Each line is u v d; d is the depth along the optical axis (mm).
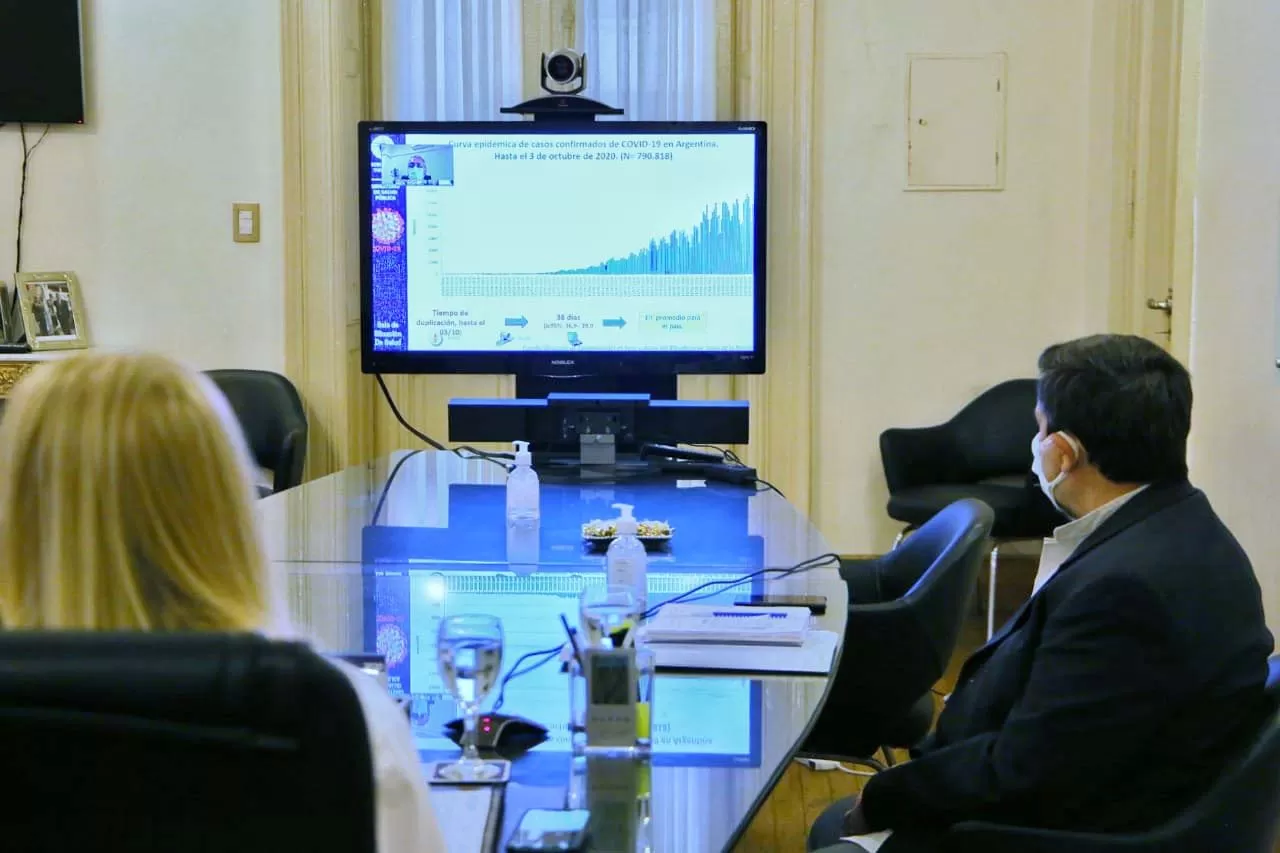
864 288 4910
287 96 4688
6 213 4785
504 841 1232
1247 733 1564
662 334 3746
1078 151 4848
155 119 4762
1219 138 3281
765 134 3668
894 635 2383
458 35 4840
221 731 827
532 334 3744
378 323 3729
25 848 850
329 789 844
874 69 4828
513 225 3697
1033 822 1623
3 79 4664
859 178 4867
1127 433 1720
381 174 3670
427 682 1681
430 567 2289
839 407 4957
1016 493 4273
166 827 848
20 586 1012
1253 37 3070
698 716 1573
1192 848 1494
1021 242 4883
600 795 1346
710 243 3705
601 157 3678
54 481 995
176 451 1011
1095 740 1553
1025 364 4930
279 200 4777
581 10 4824
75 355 1068
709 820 1281
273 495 3002
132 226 4801
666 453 3324
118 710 818
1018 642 1790
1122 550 1647
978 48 4824
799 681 1703
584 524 2588
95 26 4730
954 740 1903
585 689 1469
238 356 4848
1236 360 3166
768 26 4742
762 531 2627
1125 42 4664
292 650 837
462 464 3414
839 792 3174
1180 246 3654
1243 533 3121
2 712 812
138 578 998
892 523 4984
